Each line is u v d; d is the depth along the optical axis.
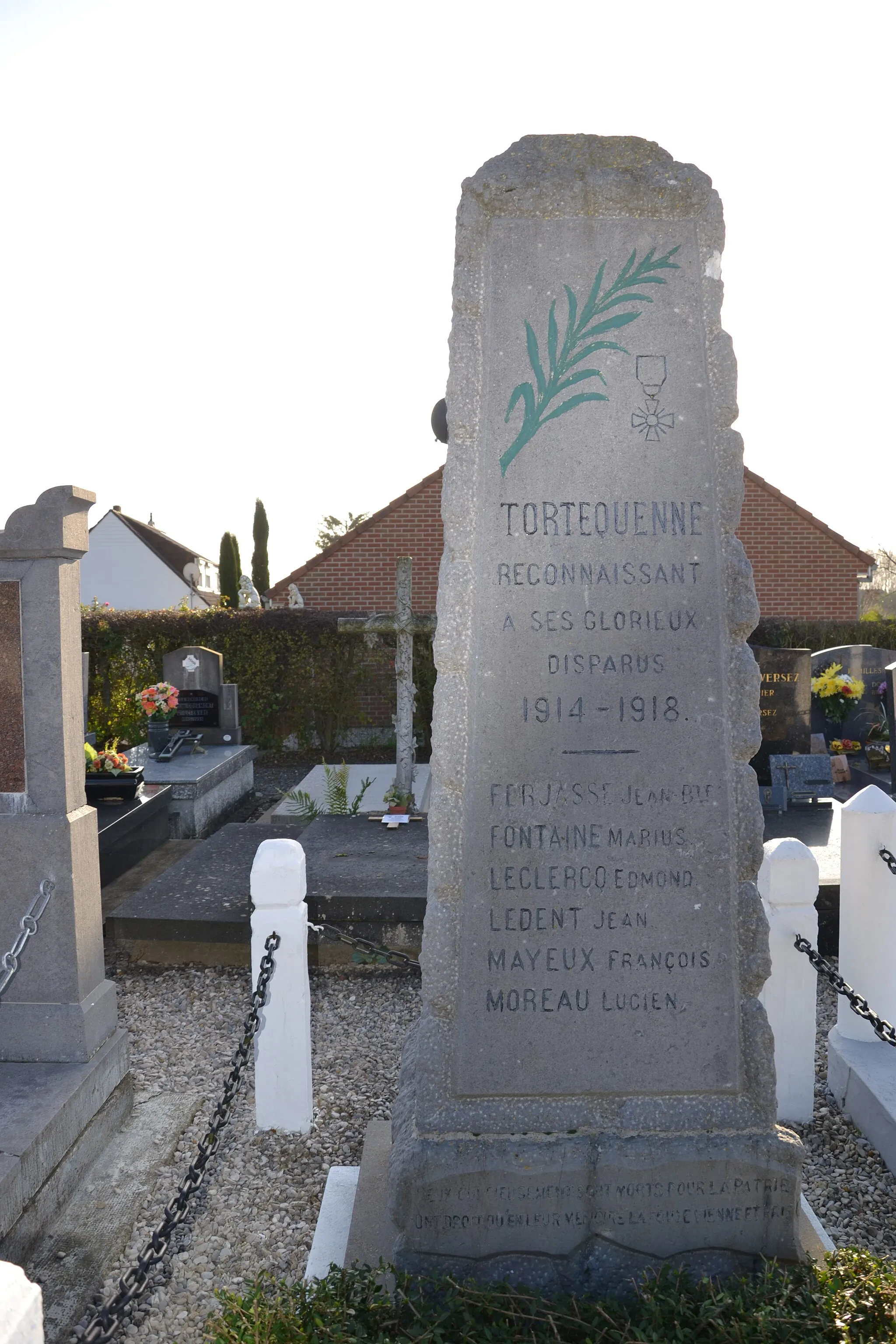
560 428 3.01
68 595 4.25
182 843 9.38
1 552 4.06
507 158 2.96
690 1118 3.06
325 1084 4.75
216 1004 5.80
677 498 3.03
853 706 12.09
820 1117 4.39
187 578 41.25
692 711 3.05
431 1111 3.04
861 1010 3.75
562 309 2.99
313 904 6.32
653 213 3.00
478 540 3.01
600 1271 2.99
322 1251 3.27
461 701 3.00
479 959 3.04
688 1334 2.65
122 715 15.01
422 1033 3.06
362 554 19.28
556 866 3.04
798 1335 2.63
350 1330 2.67
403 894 6.34
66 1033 4.18
